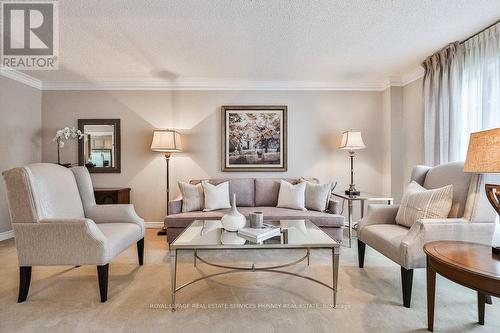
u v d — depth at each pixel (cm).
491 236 178
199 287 204
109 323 159
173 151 375
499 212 148
